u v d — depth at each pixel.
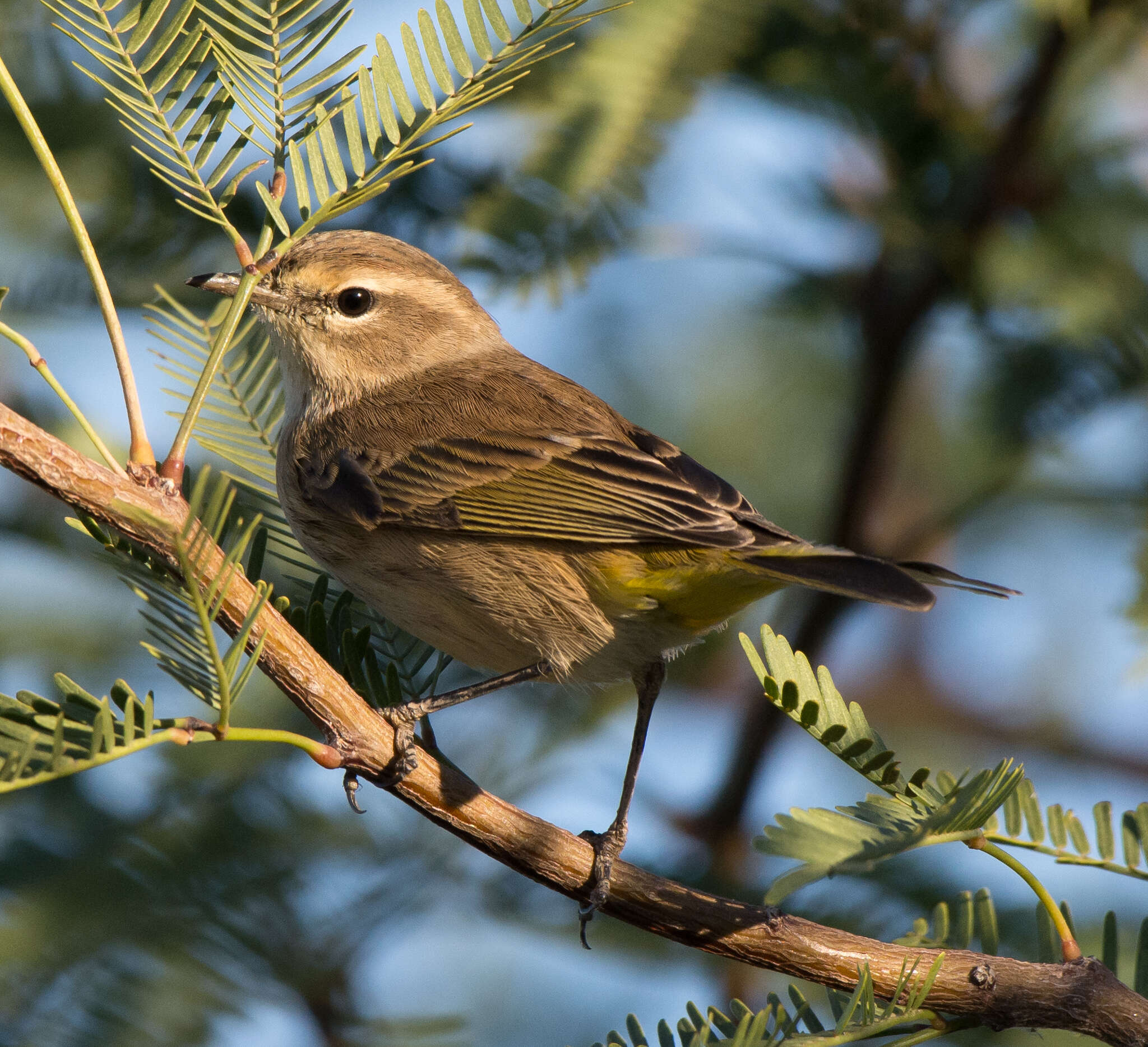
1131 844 6.53
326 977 7.94
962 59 11.64
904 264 11.06
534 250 8.66
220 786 8.35
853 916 8.57
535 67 8.40
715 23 8.35
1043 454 10.81
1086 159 10.73
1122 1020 6.59
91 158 9.17
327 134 6.27
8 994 7.18
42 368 5.98
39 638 9.82
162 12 6.13
